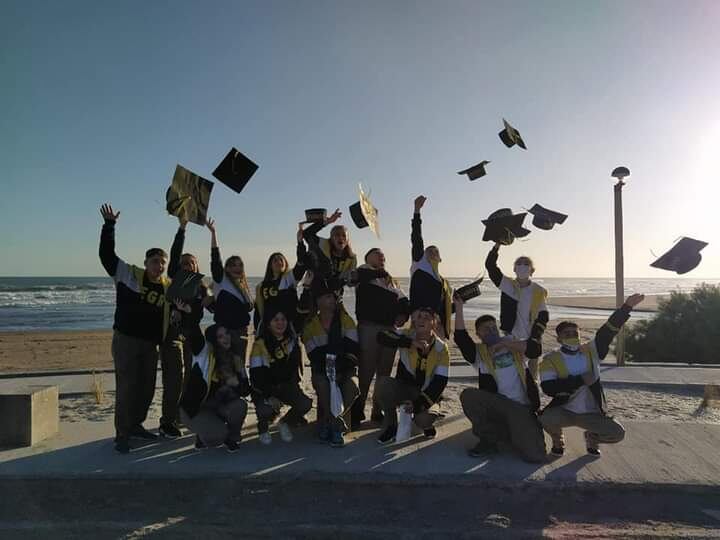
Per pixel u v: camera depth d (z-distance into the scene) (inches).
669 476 183.3
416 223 245.9
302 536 151.5
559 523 160.7
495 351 209.8
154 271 213.0
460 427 239.3
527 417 198.1
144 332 210.7
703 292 548.4
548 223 256.7
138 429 221.3
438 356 218.7
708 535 152.3
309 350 231.3
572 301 2605.8
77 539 149.3
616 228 434.9
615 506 170.9
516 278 237.6
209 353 208.1
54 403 227.5
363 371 240.1
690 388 350.0
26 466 189.3
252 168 247.0
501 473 184.9
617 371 397.1
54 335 903.7
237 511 167.0
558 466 191.5
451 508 169.2
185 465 190.9
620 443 214.2
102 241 206.7
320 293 227.5
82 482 181.8
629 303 197.8
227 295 226.7
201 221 228.4
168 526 156.4
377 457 199.5
